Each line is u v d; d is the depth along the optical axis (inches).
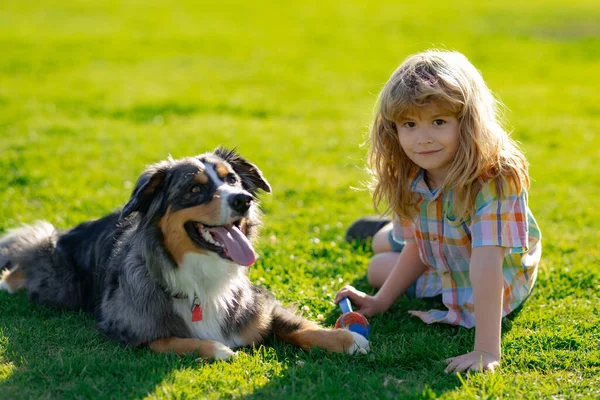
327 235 285.9
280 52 960.9
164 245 180.5
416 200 192.4
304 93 701.9
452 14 1369.3
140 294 179.0
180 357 169.6
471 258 173.3
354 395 148.9
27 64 787.4
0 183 349.4
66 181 359.6
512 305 196.9
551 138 514.9
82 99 613.9
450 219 185.3
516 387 153.3
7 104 577.9
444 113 169.0
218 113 597.0
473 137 168.9
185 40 1024.2
